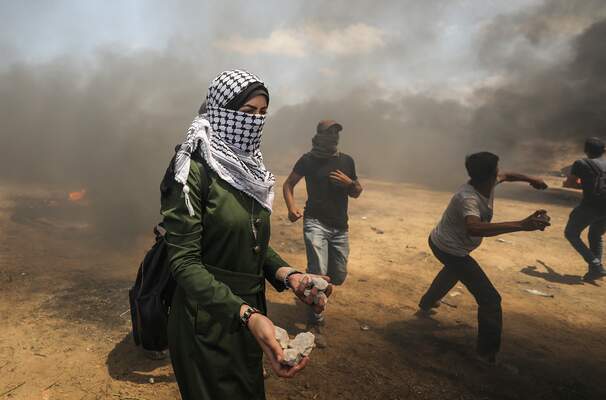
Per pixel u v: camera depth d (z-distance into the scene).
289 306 5.12
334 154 4.57
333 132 4.52
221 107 1.82
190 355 1.90
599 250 6.67
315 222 4.57
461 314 5.29
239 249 1.87
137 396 3.38
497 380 4.01
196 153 1.83
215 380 1.90
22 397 3.28
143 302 2.71
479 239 4.22
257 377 2.02
